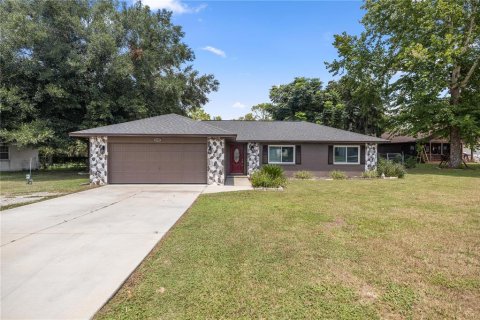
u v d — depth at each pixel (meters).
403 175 16.12
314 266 3.98
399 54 19.81
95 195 9.72
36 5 16.06
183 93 24.73
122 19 19.25
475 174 17.55
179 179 12.70
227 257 4.27
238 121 20.22
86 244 4.72
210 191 10.74
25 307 2.86
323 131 18.02
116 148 12.55
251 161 16.59
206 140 12.69
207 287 3.37
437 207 7.98
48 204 8.13
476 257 4.35
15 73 15.59
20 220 6.29
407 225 6.10
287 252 4.49
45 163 22.05
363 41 22.27
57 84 15.75
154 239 5.00
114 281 3.42
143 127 12.91
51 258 4.11
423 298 3.18
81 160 23.73
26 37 15.09
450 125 20.17
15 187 11.66
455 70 19.81
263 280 3.56
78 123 17.58
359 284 3.48
